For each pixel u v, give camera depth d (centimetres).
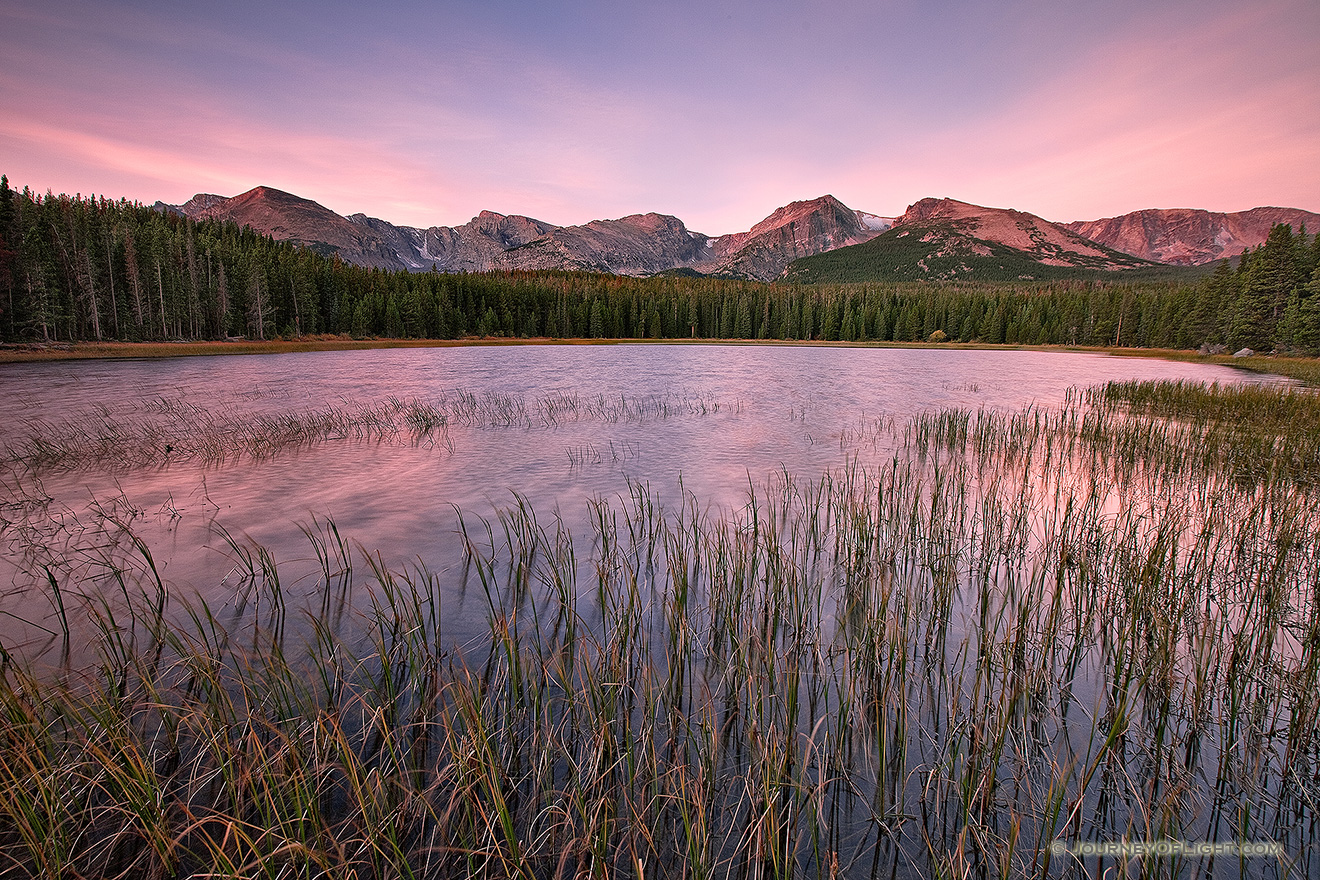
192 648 603
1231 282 7344
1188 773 445
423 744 459
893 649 550
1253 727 489
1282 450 1510
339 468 1538
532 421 2314
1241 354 6556
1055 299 11700
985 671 563
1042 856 371
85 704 438
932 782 436
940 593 724
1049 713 519
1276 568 743
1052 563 861
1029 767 448
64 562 894
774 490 1317
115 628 586
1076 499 1222
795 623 668
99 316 6600
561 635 657
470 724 441
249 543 996
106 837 373
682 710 515
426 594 781
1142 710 521
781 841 384
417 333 9975
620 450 1767
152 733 473
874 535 937
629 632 630
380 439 1925
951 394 3297
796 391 3416
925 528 1009
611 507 1199
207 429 1997
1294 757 444
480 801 396
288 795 397
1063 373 4928
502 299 11294
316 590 797
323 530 1068
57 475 1443
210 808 381
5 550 951
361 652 617
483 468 1543
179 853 365
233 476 1449
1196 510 1112
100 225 7244
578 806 380
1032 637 647
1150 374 4822
